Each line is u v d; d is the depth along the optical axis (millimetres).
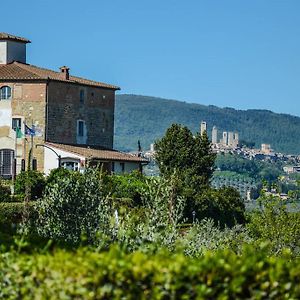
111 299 12180
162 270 12148
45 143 113375
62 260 12828
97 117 122062
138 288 12164
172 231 23094
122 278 12164
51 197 25609
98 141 122375
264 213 36906
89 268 12242
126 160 118375
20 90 114688
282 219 36312
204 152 121188
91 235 23375
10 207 48344
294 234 35812
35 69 120000
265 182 38375
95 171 27188
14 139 113812
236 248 30797
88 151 114125
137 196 78000
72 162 111625
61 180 26125
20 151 113500
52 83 114812
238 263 12398
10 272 13484
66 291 12383
